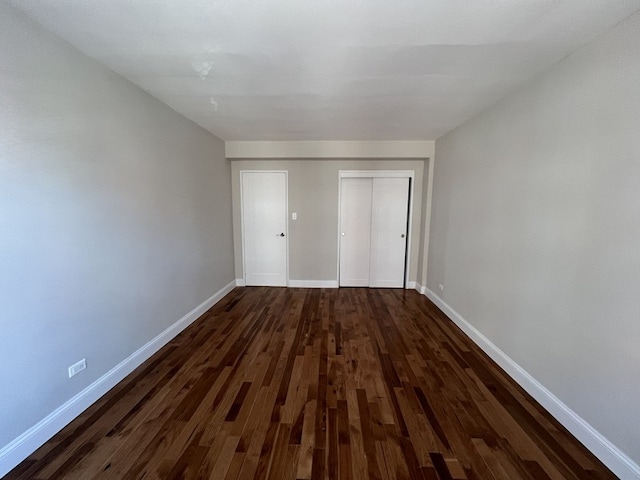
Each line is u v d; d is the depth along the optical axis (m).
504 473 1.50
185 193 3.24
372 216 4.81
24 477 1.45
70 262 1.82
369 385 2.22
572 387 1.77
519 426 1.82
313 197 4.75
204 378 2.30
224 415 1.89
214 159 4.03
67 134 1.78
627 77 1.45
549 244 1.97
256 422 1.83
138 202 2.46
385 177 4.72
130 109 2.33
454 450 1.64
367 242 4.88
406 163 4.61
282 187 4.77
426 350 2.79
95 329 2.03
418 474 1.49
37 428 1.63
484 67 2.02
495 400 2.07
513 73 2.11
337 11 1.44
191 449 1.63
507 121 2.47
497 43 1.72
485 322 2.77
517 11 1.43
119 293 2.26
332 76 2.18
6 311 1.47
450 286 3.60
